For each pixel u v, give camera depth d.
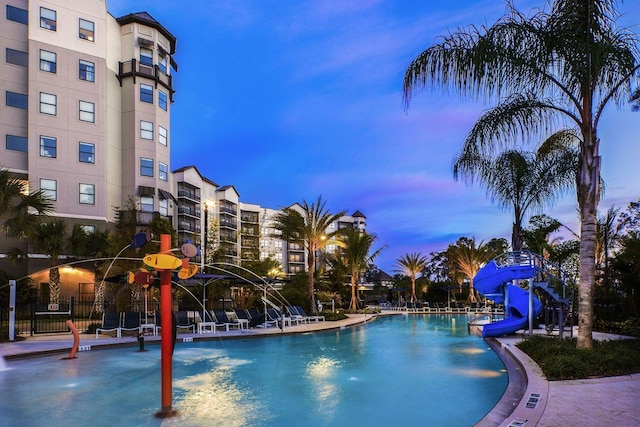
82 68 31.36
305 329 19.50
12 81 29.25
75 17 31.45
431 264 75.25
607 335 15.09
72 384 8.90
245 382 9.13
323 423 6.28
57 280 23.98
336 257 40.72
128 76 34.44
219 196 60.56
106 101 32.69
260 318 20.19
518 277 16.00
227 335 16.59
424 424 6.19
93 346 13.46
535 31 9.32
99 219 30.84
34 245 23.75
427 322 27.08
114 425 6.21
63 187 29.81
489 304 42.28
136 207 32.00
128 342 14.37
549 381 7.36
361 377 9.57
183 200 49.16
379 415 6.65
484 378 9.25
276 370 10.48
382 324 25.38
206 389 8.48
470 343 15.45
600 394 6.42
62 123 30.22
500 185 18.23
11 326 14.63
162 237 6.52
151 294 23.94
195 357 12.55
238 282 24.55
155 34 35.75
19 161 28.97
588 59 9.06
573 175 16.69
